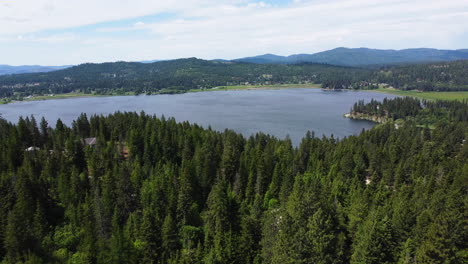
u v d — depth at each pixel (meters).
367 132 190.75
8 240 66.00
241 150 149.38
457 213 59.97
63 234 78.69
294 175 115.69
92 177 104.75
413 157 131.25
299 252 57.28
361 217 69.94
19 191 83.44
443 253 53.59
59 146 130.25
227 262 68.00
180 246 76.56
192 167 107.94
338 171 118.12
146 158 124.44
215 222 80.56
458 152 151.88
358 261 58.53
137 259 70.69
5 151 114.88
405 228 65.81
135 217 81.31
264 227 72.62
